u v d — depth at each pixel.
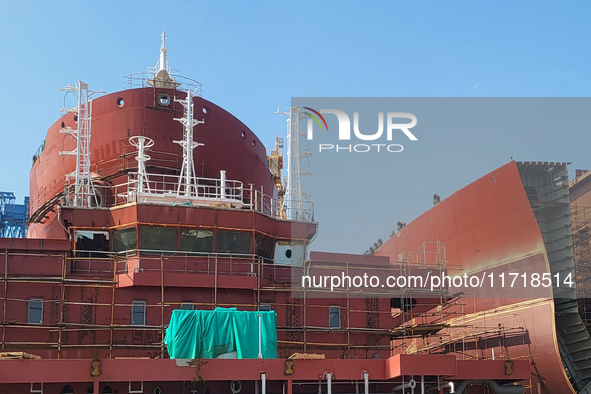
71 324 43.19
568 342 55.03
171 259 46.38
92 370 38.06
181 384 41.78
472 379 43.91
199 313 41.66
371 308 49.00
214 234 47.34
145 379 38.81
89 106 53.34
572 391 50.81
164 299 45.19
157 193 52.19
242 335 41.91
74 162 55.56
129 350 43.78
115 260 44.84
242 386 42.41
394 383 44.91
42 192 59.31
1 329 42.12
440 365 41.31
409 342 65.94
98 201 53.09
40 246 44.66
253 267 47.50
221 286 45.78
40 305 43.44
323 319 47.97
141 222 45.97
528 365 44.31
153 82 56.50
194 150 55.12
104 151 54.91
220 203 49.97
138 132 54.47
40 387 39.47
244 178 58.66
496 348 56.69
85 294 44.34
